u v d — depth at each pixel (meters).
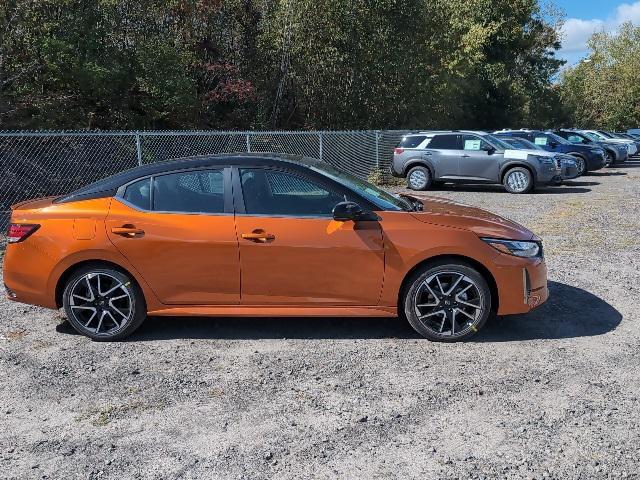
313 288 4.77
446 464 3.14
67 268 4.85
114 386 4.12
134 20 15.91
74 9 13.62
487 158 15.47
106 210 4.86
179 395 3.97
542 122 51.03
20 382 4.20
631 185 17.09
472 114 35.97
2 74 12.27
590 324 5.23
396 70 21.41
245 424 3.59
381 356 4.58
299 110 21.27
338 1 19.72
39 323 5.39
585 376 4.20
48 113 13.17
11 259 4.93
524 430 3.47
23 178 11.00
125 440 3.43
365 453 3.26
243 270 4.75
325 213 4.81
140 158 10.61
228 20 19.20
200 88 17.89
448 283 4.82
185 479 3.05
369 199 4.92
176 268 4.79
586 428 3.49
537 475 3.04
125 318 4.91
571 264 7.37
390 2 20.28
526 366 4.37
